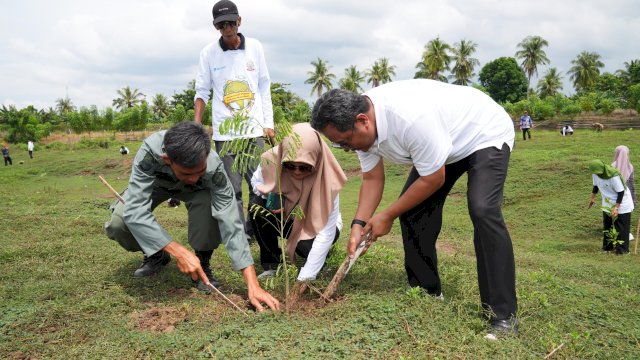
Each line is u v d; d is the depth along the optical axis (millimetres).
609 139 22844
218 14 5367
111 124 51656
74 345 3209
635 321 3812
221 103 5617
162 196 4059
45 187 16688
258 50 5703
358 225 3707
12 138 52125
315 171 4176
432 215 3672
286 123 3531
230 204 3883
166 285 4266
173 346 3066
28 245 5617
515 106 50875
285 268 3572
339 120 3021
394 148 3230
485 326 3266
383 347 2951
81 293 4078
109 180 21297
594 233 9625
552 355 2992
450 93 3305
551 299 4180
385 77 67938
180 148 3215
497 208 3178
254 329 3250
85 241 5832
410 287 3850
